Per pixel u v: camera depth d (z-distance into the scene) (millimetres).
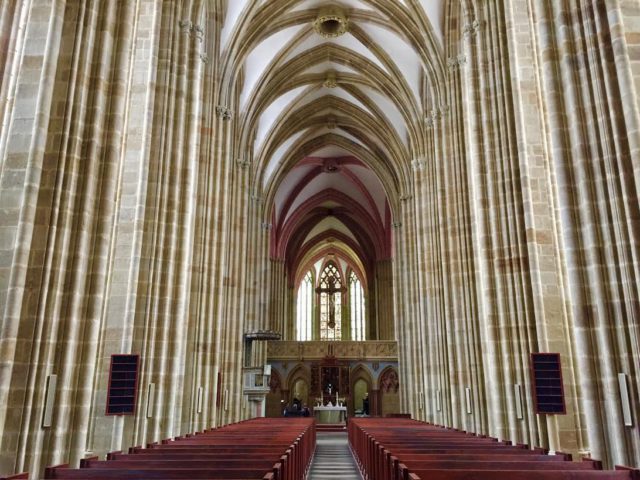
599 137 8727
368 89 33156
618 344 8227
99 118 9641
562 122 9219
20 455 7980
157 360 13789
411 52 27359
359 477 15359
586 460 7758
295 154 39812
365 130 37125
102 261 9414
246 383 30188
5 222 8656
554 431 12672
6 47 9508
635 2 8734
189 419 18344
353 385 42312
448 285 21438
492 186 14977
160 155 14797
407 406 35438
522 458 8719
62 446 8516
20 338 8391
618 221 8344
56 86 9359
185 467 7684
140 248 14141
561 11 9328
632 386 7996
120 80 10062
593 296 8578
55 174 9008
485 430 18312
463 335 20031
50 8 9539
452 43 22078
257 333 30562
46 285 8625
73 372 8883
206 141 20547
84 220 9188
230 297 26000
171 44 15609
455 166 21016
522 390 13531
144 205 14406
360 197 49781
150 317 13859
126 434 12703
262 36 25609
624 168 8359
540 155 14453
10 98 9273
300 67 30469
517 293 13977
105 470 6758
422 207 27922
